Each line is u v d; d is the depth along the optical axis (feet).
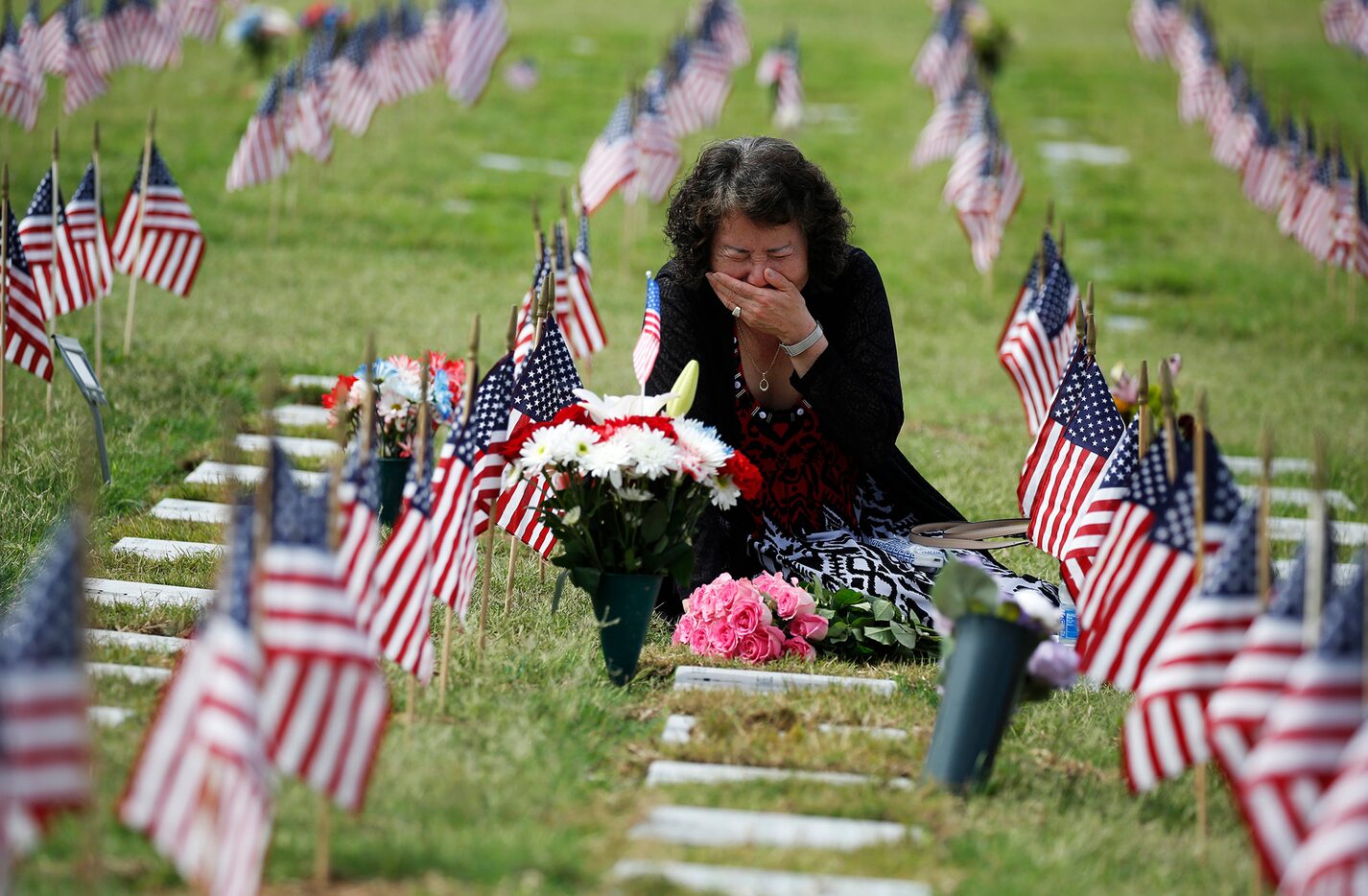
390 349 89.51
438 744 35.99
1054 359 73.05
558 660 43.16
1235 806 35.99
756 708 40.75
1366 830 24.71
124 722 36.19
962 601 36.11
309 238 124.98
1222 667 31.76
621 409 43.16
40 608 24.57
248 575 27.43
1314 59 254.27
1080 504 47.21
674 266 48.49
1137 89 228.84
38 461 59.77
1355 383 106.63
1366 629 26.86
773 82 192.75
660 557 42.63
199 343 87.45
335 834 31.09
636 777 36.42
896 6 311.47
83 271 73.26
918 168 172.65
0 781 23.52
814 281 46.93
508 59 219.82
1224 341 118.42
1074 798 36.52
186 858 26.40
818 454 50.01
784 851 31.63
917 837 32.68
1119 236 149.38
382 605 36.91
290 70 131.54
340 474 34.47
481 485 42.86
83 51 145.07
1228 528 34.58
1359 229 119.96
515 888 28.94
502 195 146.61
